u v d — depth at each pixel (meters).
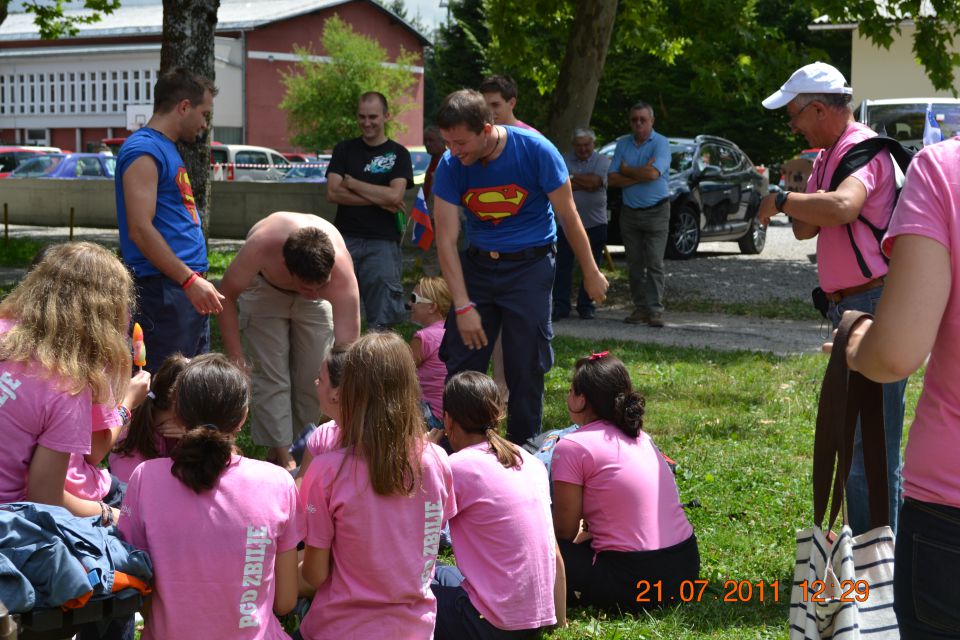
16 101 53.94
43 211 25.16
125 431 4.23
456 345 5.32
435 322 6.16
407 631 3.38
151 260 5.04
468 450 3.87
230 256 17.14
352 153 8.05
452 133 4.82
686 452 6.22
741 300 13.40
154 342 5.21
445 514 3.53
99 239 20.73
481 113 4.82
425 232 10.16
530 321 5.17
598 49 13.53
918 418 2.28
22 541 2.82
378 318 8.23
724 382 8.23
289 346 5.43
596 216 11.30
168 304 5.17
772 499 5.33
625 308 12.62
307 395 5.47
